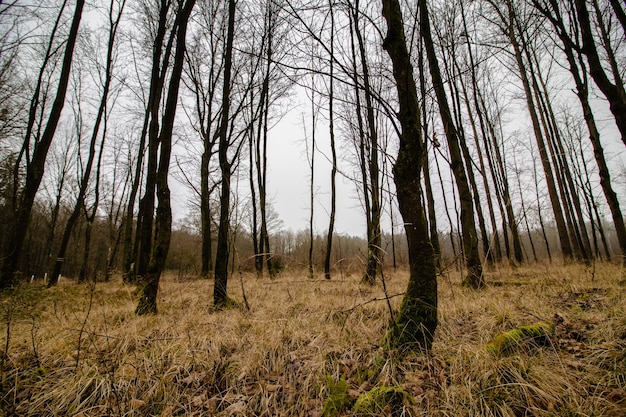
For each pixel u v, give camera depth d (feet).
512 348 8.41
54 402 7.63
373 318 13.25
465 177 22.63
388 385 7.46
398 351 8.73
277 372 9.00
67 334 11.96
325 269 34.06
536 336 8.98
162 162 18.15
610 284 15.64
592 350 8.01
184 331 12.30
